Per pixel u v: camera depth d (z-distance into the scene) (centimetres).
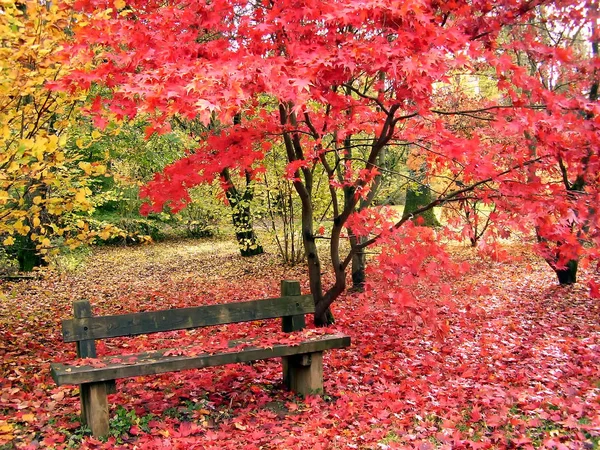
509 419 354
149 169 1227
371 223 496
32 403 392
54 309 852
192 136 1182
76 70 372
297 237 1386
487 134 557
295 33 371
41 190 538
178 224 2056
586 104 339
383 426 356
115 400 405
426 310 457
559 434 329
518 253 1253
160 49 358
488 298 856
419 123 489
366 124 520
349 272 1151
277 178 1100
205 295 966
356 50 322
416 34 322
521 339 612
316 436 341
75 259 949
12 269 962
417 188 1059
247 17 381
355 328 663
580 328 655
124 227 1755
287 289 436
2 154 378
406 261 432
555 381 446
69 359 541
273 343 398
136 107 355
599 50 633
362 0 320
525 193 400
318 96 356
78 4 394
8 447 316
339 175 742
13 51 376
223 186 555
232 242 1945
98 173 457
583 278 967
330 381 454
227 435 344
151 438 338
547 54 362
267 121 481
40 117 451
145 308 855
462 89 969
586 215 384
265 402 405
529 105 381
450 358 539
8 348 582
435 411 379
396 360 527
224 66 306
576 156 377
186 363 360
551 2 368
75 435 335
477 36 371
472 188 442
